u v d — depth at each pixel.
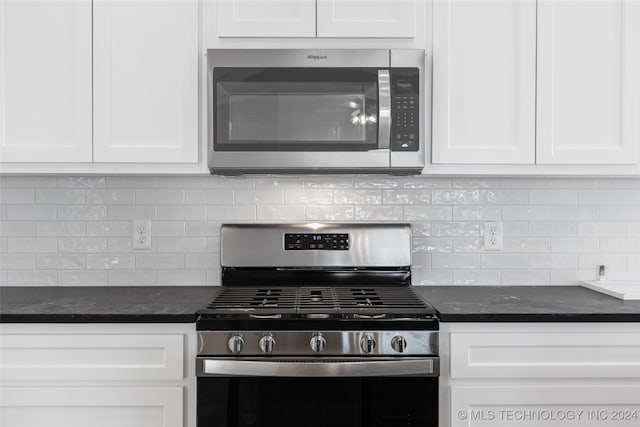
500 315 1.62
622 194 2.20
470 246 2.21
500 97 1.89
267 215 2.20
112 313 1.62
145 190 2.19
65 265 2.19
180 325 1.62
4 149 1.86
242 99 1.86
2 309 1.68
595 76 1.89
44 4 1.86
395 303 1.76
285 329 1.59
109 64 1.87
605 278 2.19
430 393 1.60
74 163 1.89
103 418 1.62
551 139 1.89
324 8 1.88
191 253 2.20
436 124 1.89
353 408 1.59
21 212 2.18
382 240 2.14
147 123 1.88
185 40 1.88
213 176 2.15
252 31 1.88
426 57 1.89
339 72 1.85
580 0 1.88
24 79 1.86
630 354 1.63
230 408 1.59
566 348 1.64
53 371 1.61
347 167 1.86
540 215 2.21
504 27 1.89
